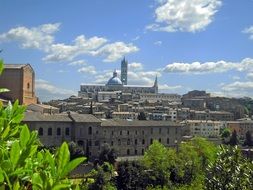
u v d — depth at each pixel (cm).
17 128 507
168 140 18225
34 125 14925
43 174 431
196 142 10175
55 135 15362
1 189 427
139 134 17562
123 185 9419
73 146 13012
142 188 9531
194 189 4294
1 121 498
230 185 2131
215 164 2189
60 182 434
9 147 484
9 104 527
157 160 9769
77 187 457
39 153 461
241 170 2148
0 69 543
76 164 438
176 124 18488
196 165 9581
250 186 2123
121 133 17038
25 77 16375
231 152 2192
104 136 16500
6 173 432
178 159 9850
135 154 17388
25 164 443
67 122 15650
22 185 436
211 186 2166
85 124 16012
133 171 9525
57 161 438
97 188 8462
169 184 8956
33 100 17175
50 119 15288
